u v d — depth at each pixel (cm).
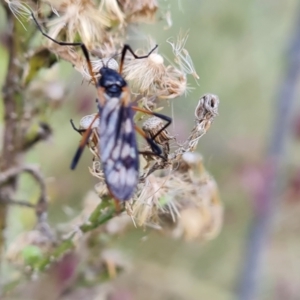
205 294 22
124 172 12
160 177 13
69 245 13
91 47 12
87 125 12
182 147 12
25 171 13
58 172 19
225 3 25
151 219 13
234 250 24
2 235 14
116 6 12
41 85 13
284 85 19
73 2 12
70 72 15
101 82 12
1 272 14
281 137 19
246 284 19
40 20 13
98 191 12
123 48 13
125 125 12
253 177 19
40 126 13
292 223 23
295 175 19
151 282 22
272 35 26
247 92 27
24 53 13
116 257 14
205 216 14
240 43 26
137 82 12
